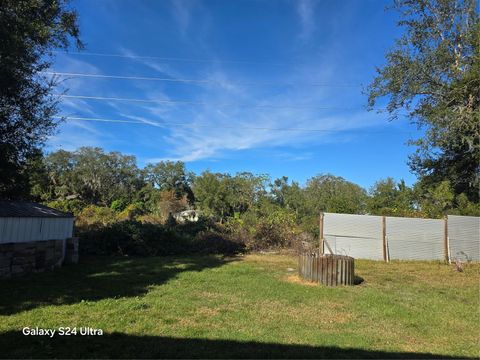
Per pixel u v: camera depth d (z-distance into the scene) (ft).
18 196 52.19
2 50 33.73
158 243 56.95
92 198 250.78
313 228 72.84
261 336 19.29
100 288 29.89
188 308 24.40
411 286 36.40
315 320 22.85
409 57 67.41
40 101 42.55
